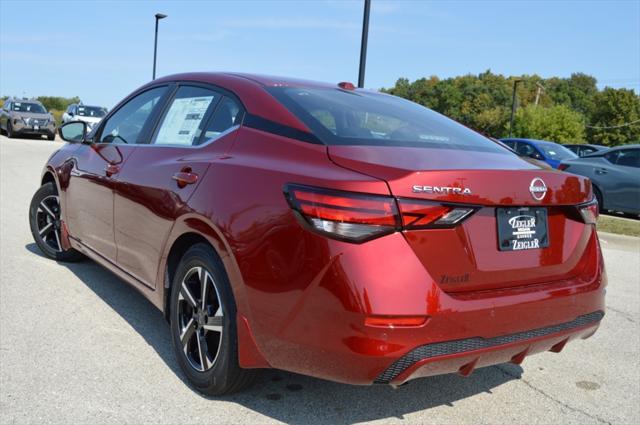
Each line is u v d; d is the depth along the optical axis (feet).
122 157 12.79
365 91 12.48
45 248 17.65
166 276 10.74
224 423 8.95
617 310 16.46
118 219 12.45
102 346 11.59
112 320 13.02
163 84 13.23
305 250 7.76
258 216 8.40
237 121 10.22
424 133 10.32
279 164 8.74
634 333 14.49
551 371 11.93
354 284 7.40
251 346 8.57
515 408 10.14
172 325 10.41
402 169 7.83
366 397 10.13
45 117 82.94
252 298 8.41
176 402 9.52
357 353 7.44
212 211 9.14
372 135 9.47
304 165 8.46
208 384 9.53
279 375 10.73
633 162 38.78
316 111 9.87
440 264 7.87
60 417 8.87
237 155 9.61
